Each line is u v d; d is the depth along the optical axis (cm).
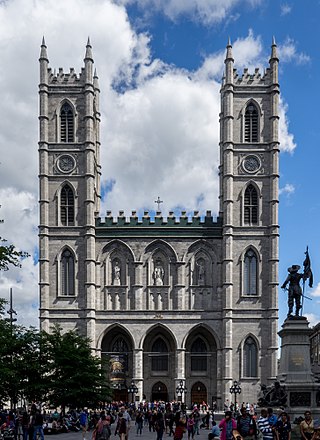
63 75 10438
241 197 10088
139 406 7931
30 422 4203
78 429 6309
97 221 10169
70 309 9831
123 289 9981
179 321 9856
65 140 10319
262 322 9756
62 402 7144
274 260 9862
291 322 4297
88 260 9888
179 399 9419
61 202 10156
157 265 10069
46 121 10312
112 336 10062
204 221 10144
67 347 7344
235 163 10206
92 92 10425
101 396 7538
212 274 10000
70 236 10031
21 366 6781
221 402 9562
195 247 10088
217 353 9762
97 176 11469
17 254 3334
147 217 10138
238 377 9612
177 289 9944
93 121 10444
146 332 9831
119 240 10069
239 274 9900
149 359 10012
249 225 10012
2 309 4359
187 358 9988
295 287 4375
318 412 4050
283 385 4147
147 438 5409
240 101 10356
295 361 4231
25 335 7112
